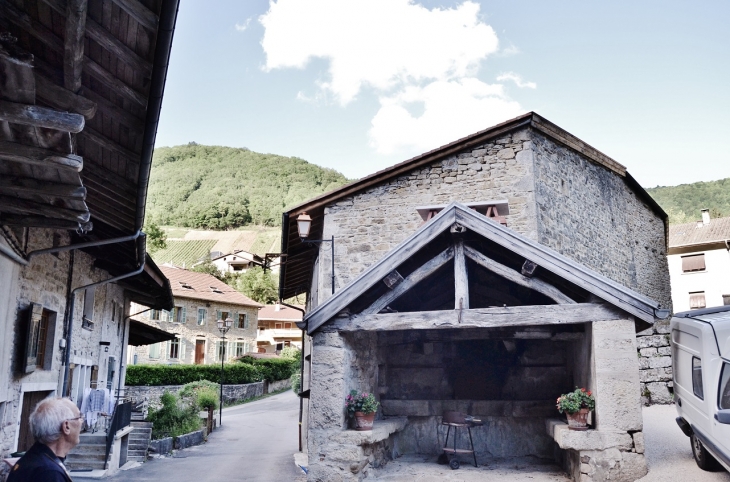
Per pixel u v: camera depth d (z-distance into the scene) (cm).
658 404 1343
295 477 1130
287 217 1351
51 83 452
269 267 1595
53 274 983
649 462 773
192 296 3909
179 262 8219
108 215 957
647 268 1894
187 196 12506
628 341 725
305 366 1659
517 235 766
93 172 722
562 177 1358
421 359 1050
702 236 3594
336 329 812
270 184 13350
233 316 4216
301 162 14738
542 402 955
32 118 412
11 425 816
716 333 664
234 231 10094
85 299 1231
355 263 1316
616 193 1650
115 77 515
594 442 709
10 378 806
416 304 1013
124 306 1677
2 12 436
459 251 798
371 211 1334
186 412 1875
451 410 975
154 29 446
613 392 718
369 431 792
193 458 1456
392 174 1323
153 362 3669
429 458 962
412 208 1309
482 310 771
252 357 3747
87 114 479
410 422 1020
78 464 1167
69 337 1059
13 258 777
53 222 681
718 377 643
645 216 1941
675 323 807
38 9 431
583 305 743
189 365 3006
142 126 584
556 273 746
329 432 787
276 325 5491
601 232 1505
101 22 453
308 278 1877
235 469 1245
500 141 1280
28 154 470
